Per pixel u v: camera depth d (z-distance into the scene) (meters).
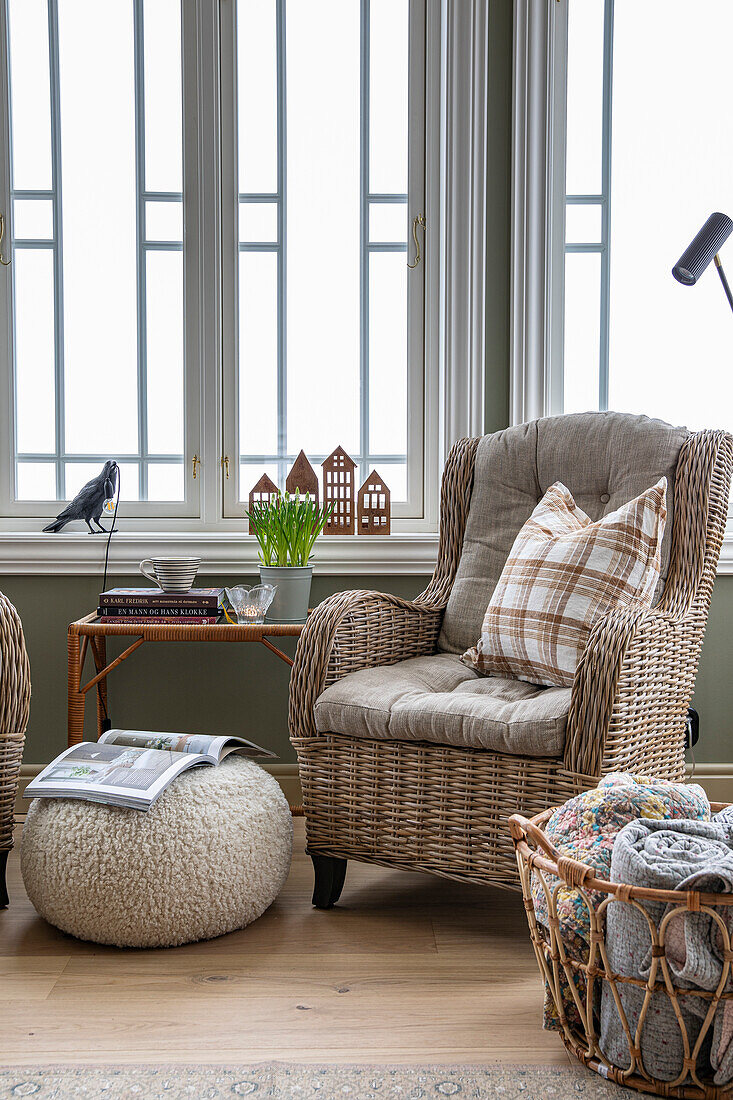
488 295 2.59
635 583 1.84
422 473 2.74
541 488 2.25
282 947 1.74
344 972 1.64
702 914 1.19
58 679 2.58
